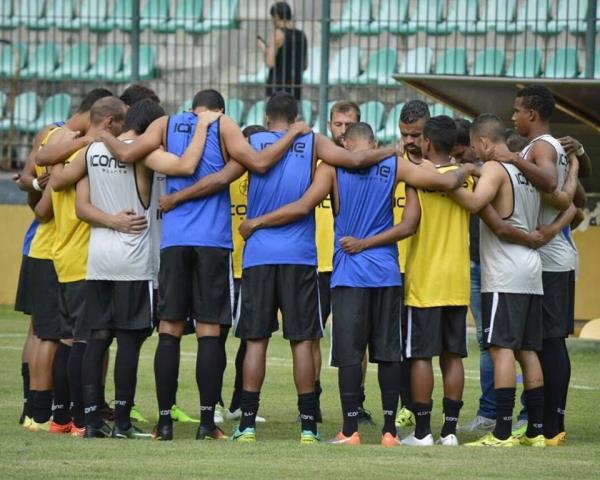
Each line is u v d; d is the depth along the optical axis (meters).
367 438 26.30
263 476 19.50
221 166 24.09
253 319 24.09
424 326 24.12
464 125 26.61
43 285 26.17
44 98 60.22
